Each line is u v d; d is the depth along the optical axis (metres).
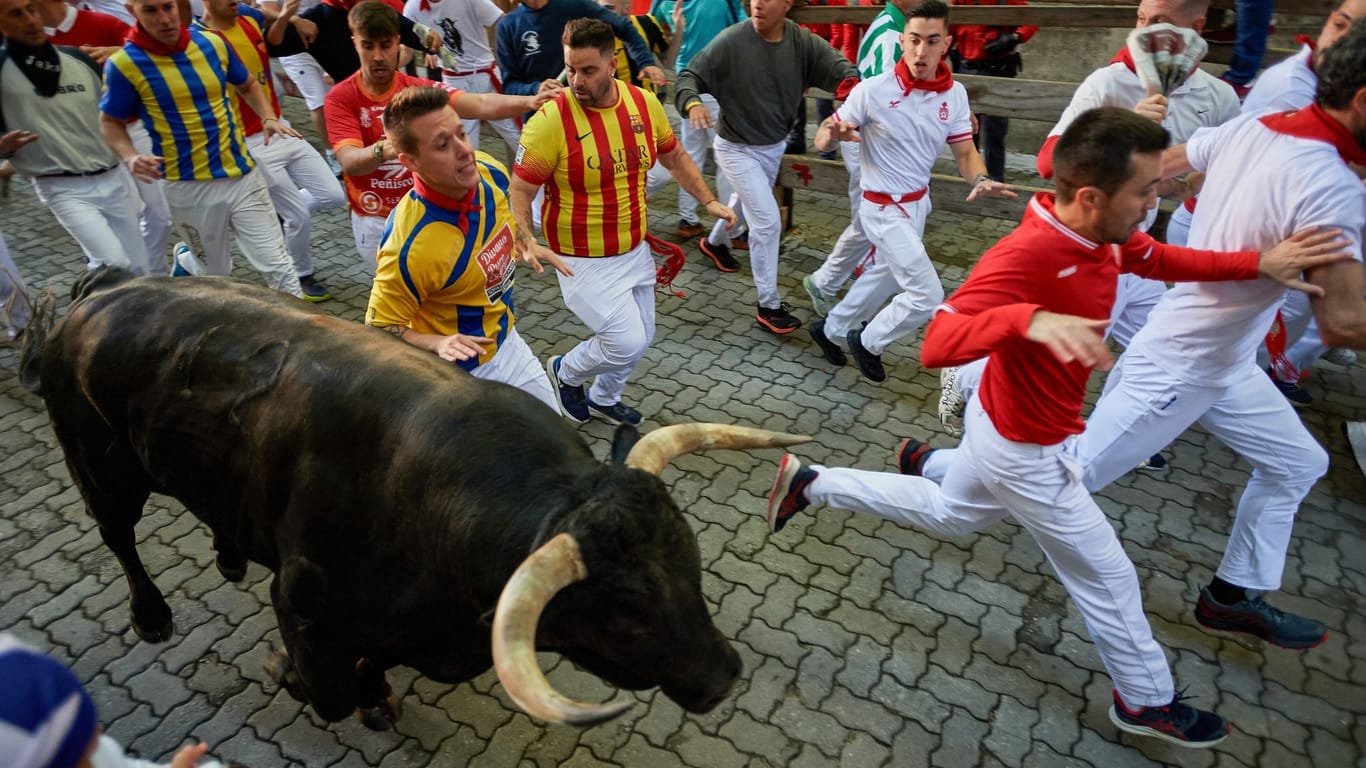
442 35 7.12
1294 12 5.51
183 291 2.90
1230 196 3.02
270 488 2.55
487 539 2.21
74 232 5.04
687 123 6.56
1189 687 3.44
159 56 4.63
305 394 2.50
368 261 5.21
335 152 4.77
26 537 4.12
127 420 2.85
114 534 3.23
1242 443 3.33
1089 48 8.35
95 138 4.99
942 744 3.21
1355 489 4.46
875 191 4.93
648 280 4.56
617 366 4.57
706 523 4.24
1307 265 2.78
